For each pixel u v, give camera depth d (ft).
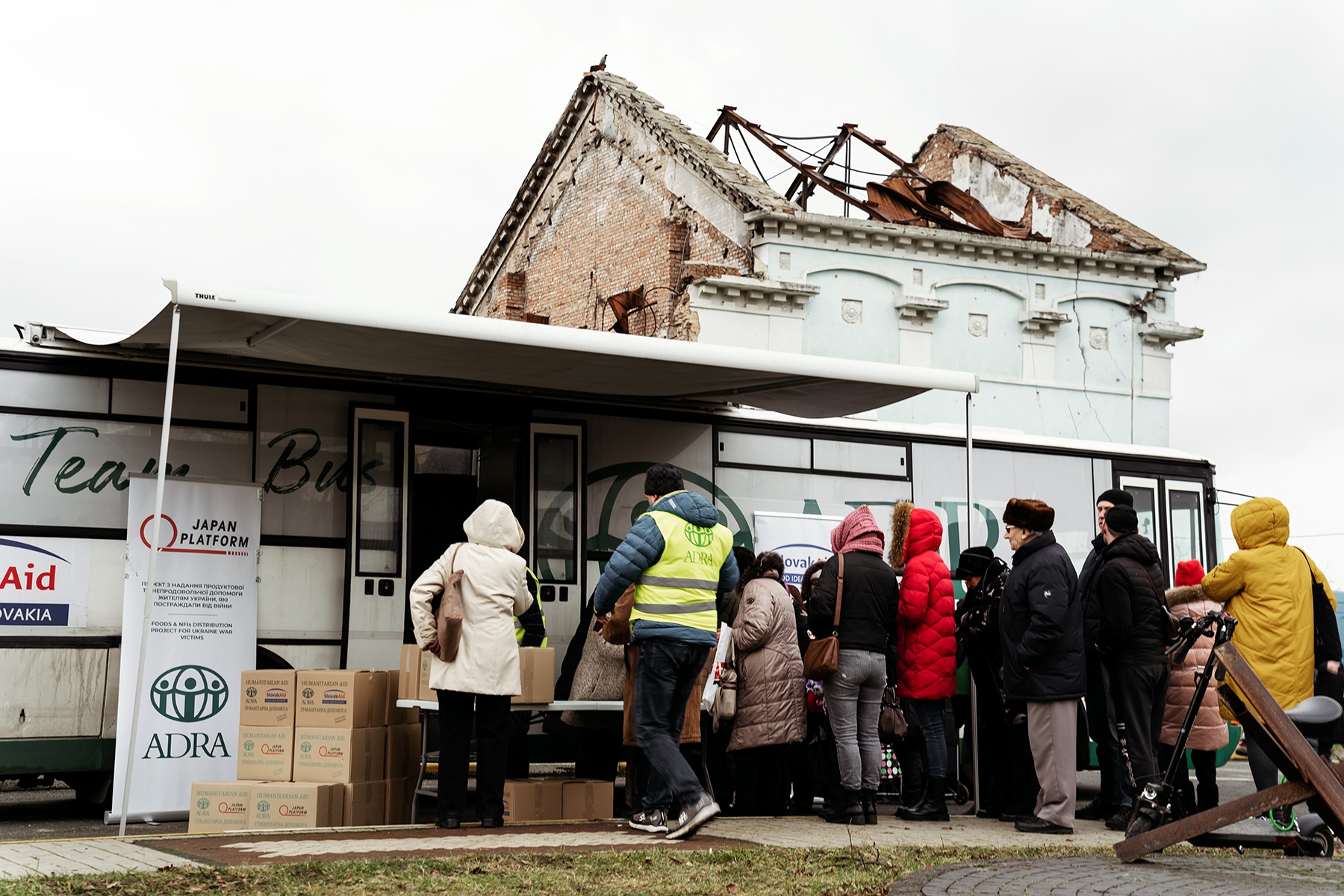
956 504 36.99
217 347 27.20
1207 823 20.30
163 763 25.90
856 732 25.50
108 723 26.35
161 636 26.20
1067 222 80.94
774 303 67.10
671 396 33.04
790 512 34.71
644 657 22.45
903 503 27.89
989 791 28.73
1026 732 26.50
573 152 86.74
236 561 27.37
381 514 29.53
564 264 87.10
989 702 28.14
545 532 31.58
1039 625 24.98
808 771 28.30
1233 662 20.99
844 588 25.54
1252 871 19.65
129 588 25.96
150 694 25.91
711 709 25.95
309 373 29.17
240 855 19.38
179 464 27.53
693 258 73.61
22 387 26.37
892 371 29.25
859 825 25.23
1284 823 21.75
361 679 24.77
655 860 19.43
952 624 27.45
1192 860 20.84
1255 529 23.99
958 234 71.61
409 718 26.20
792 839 22.90
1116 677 26.09
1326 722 20.98
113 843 20.68
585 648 27.43
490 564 23.47
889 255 70.69
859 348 69.62
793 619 26.13
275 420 28.63
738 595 26.84
